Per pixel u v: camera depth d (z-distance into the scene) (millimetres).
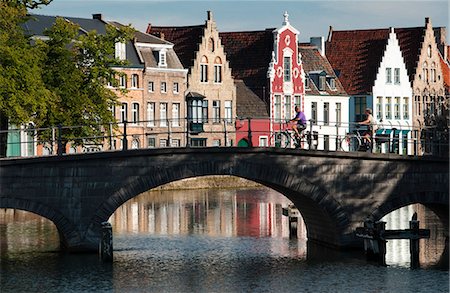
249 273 48781
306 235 60875
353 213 54312
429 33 127688
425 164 55000
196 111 110312
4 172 49375
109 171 50812
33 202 49844
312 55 120312
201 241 59688
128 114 104375
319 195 53781
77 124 70250
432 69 128375
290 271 49219
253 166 52781
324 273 48625
